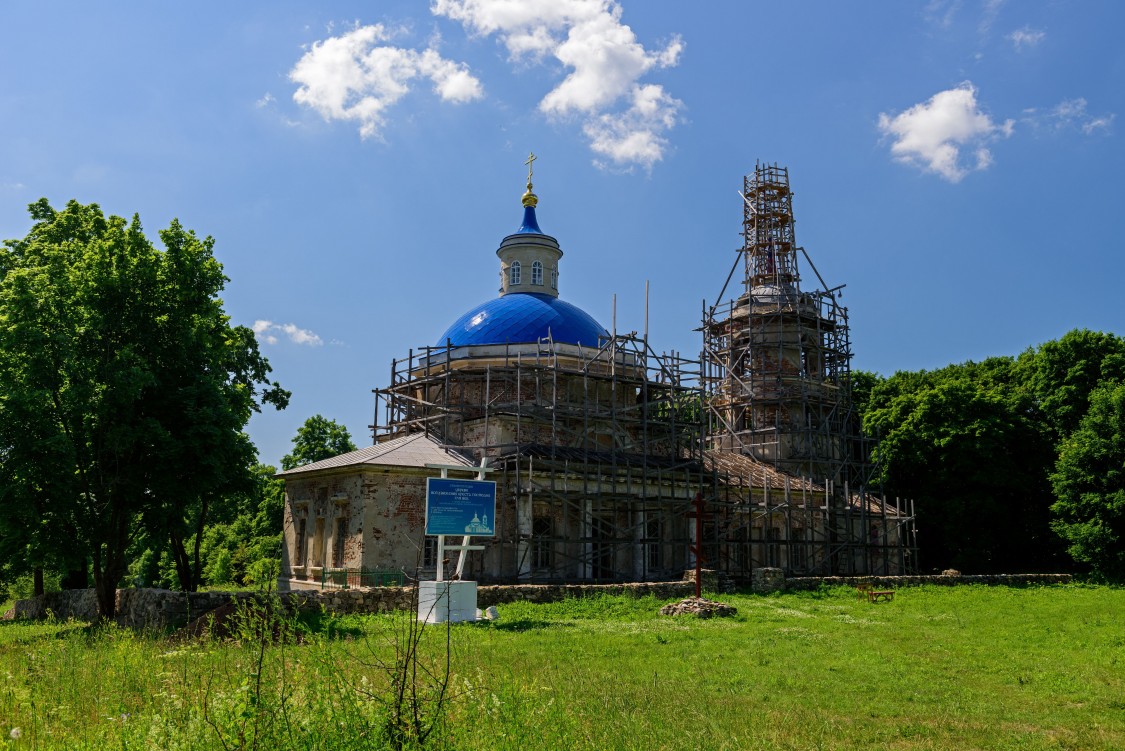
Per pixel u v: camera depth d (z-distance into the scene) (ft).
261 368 127.54
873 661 58.34
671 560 128.26
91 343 87.10
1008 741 38.17
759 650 62.39
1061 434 173.58
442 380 118.32
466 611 78.59
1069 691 49.06
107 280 86.22
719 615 85.05
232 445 91.61
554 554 113.80
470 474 110.63
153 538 91.35
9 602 170.50
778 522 146.72
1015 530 173.47
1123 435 148.97
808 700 45.55
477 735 28.14
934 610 97.45
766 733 37.14
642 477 120.26
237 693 26.45
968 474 169.99
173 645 55.67
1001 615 92.02
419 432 125.49
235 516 202.69
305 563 119.03
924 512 173.99
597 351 126.82
